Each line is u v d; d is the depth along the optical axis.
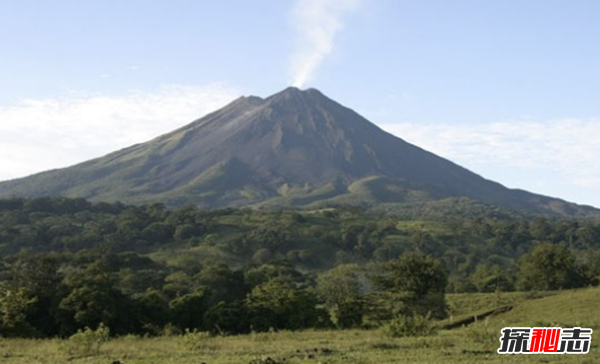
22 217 168.25
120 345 30.83
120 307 60.03
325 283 79.56
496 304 75.94
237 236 161.00
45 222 162.38
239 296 83.31
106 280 61.59
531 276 100.31
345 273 80.50
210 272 83.12
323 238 167.75
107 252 103.19
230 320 61.06
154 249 148.25
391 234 186.50
